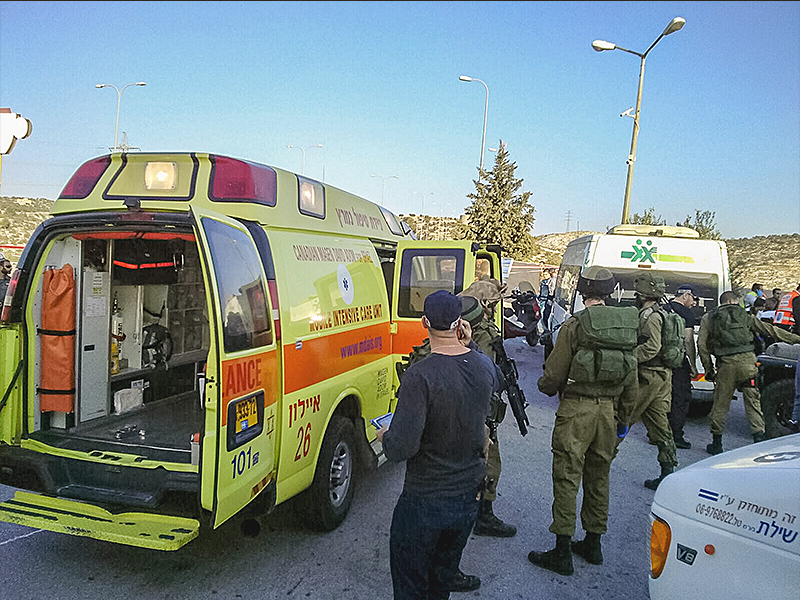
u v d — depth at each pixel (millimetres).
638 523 4875
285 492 3811
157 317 5535
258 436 3449
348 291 4812
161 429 4586
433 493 2736
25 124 8062
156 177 3859
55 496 3652
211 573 3857
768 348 7516
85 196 3902
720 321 6746
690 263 8961
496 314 5438
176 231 3652
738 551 2125
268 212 3893
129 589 3646
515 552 4320
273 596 3613
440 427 2711
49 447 3881
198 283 6078
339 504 4578
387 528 4582
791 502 2049
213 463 3084
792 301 9172
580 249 10391
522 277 24391
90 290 4496
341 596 3631
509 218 33031
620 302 8695
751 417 6977
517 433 7523
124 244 4887
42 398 4227
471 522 2838
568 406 3990
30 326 4078
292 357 3809
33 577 3748
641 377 5484
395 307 5695
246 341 3342
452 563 2918
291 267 3988
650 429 5672
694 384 8078
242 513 3699
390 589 3719
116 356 4918
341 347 4555
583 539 4496
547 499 5312
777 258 55531
